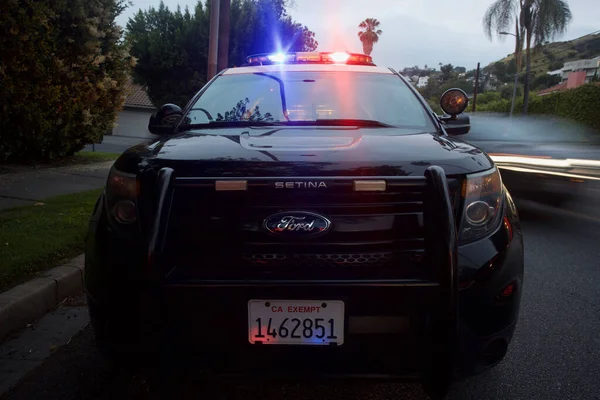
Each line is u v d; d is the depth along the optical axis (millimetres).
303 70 3861
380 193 2131
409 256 2117
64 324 3539
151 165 2312
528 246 5746
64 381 2820
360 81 3680
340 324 2072
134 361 2232
